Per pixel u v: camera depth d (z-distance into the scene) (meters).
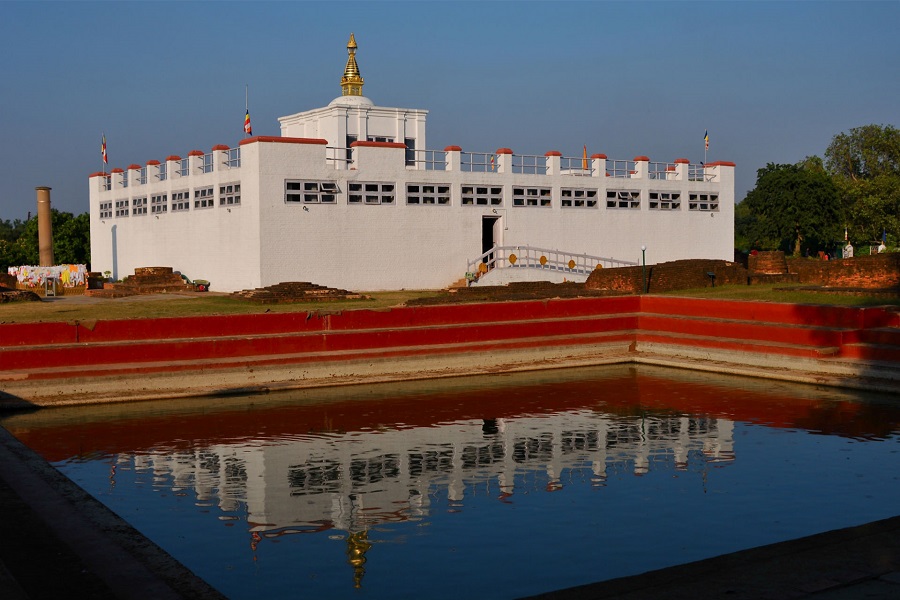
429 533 12.05
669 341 28.58
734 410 20.58
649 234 43.97
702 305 28.86
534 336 28.16
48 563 9.77
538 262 40.41
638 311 30.86
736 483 14.41
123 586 9.11
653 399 22.12
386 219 36.34
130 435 18.22
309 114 42.41
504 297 31.69
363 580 10.29
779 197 66.88
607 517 12.66
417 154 42.75
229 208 35.25
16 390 20.86
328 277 35.00
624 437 18.02
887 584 8.06
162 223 40.72
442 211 37.78
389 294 35.22
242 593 9.93
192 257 38.34
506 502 13.53
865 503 13.17
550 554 11.11
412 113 42.66
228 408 21.06
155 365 22.41
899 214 72.31
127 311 27.84
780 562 8.71
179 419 19.80
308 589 10.03
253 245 33.84
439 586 10.07
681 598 7.82
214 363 23.03
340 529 12.27
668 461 16.02
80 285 41.31
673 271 34.81
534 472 15.39
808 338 25.03
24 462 14.93
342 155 38.22
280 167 33.78
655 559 10.86
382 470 15.59
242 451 16.95
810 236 67.50
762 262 37.66
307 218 34.41
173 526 12.45
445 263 37.97
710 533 11.86
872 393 22.25
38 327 22.12
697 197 45.66
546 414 20.41
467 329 26.91
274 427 19.06
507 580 10.23
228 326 24.22
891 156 83.44
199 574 10.54
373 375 25.09
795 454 16.33
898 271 32.97
